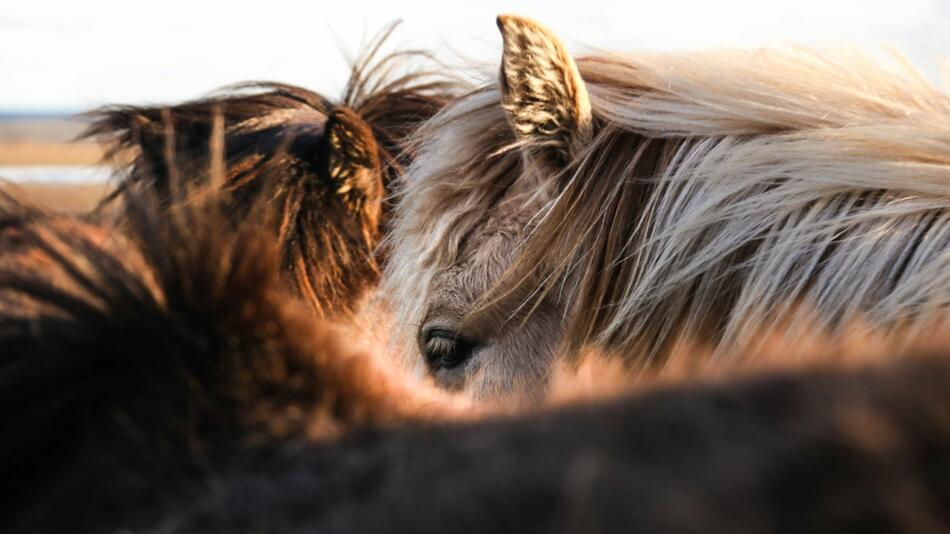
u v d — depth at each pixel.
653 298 5.11
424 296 5.28
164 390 4.22
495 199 5.25
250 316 4.41
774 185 5.09
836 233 5.04
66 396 4.28
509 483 2.92
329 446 3.90
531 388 5.19
